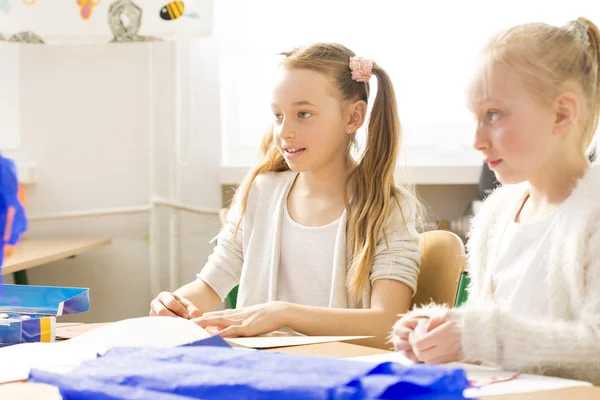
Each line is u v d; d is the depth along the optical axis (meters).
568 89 0.88
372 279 1.31
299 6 2.38
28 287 1.09
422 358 0.79
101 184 2.39
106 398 0.60
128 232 2.39
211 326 1.08
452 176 2.27
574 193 0.91
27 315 0.99
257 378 0.62
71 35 2.28
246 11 2.36
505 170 0.89
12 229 0.63
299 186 1.47
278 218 1.44
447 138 2.43
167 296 1.24
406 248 1.33
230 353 0.74
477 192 2.36
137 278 2.40
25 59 2.38
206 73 2.34
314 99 1.35
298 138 1.36
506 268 1.01
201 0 2.26
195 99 2.33
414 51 2.41
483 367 0.79
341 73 1.40
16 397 0.66
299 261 1.40
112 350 0.78
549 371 0.77
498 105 0.88
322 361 0.69
